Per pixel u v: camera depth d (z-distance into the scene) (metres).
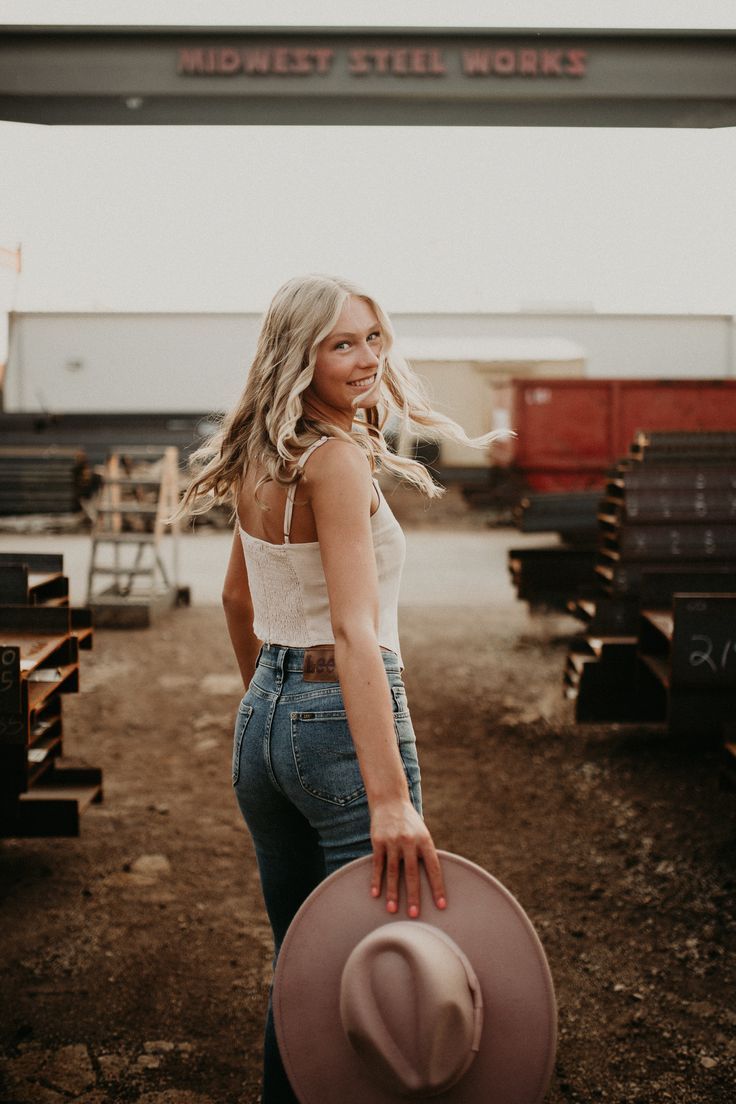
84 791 3.90
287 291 1.72
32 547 12.96
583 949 3.18
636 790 4.61
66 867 3.77
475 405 19.06
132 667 6.98
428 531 15.17
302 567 1.67
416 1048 1.35
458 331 21.34
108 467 9.17
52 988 2.93
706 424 14.28
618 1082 2.50
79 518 15.18
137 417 20.05
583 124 7.95
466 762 5.03
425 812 4.35
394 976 1.37
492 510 17.52
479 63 7.65
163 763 5.00
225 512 15.41
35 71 7.58
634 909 3.45
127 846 3.97
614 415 14.25
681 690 4.39
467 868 1.47
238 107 7.89
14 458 13.98
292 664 1.70
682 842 4.02
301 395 1.73
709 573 5.02
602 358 21.48
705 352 21.45
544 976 1.44
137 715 5.83
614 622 5.44
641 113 7.87
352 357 1.69
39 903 3.47
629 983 2.97
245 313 20.50
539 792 4.59
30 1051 2.61
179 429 17.73
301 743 1.66
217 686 6.48
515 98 7.79
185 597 9.44
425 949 1.38
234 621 2.06
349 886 1.49
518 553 7.45
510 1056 1.44
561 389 14.25
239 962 3.10
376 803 1.47
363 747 1.48
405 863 1.45
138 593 9.46
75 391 20.42
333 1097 1.49
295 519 1.65
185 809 4.38
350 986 1.40
